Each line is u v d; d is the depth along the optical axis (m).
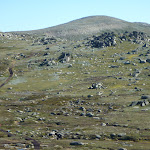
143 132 71.38
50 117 103.25
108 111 104.38
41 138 72.12
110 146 59.66
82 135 73.12
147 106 102.75
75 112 109.00
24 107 126.25
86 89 160.00
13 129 84.88
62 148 58.50
